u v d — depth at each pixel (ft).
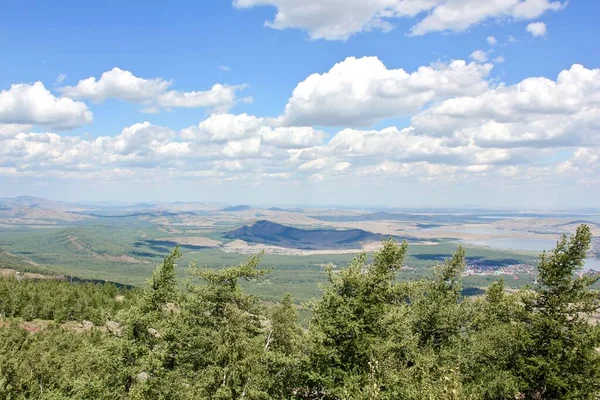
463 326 142.31
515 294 121.60
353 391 91.86
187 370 111.04
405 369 100.99
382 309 103.71
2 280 476.54
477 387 104.27
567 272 107.14
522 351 109.60
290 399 109.19
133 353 112.47
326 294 107.04
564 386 98.22
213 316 115.55
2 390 154.30
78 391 117.80
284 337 130.82
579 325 103.86
